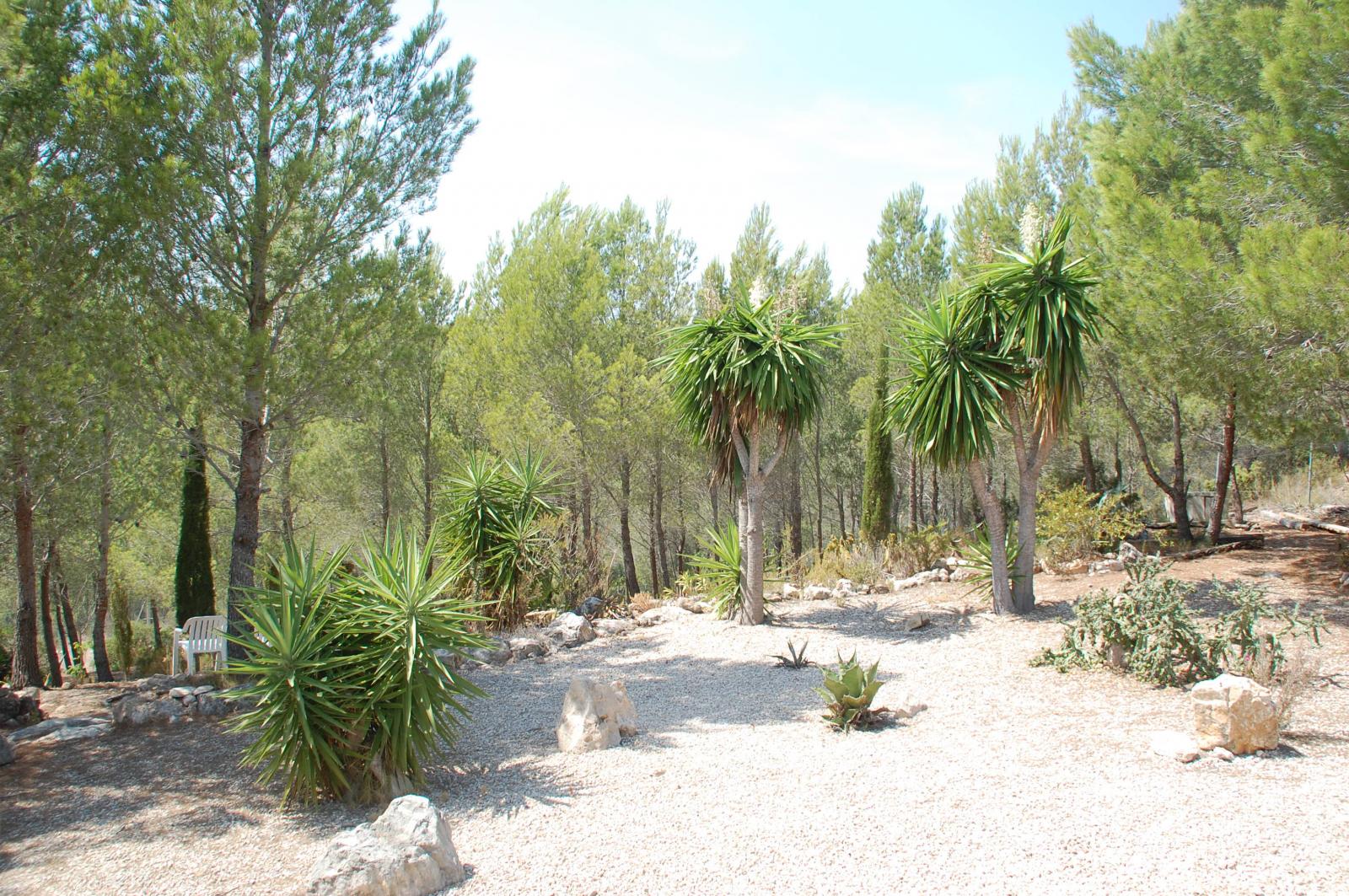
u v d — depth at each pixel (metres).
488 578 11.00
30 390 7.54
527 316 16.11
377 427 15.70
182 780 5.96
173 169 7.89
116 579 19.72
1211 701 4.91
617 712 6.22
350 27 9.17
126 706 7.55
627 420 15.55
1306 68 6.83
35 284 7.55
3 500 8.82
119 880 4.38
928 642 8.54
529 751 6.09
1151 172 9.33
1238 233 8.11
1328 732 5.12
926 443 9.26
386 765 5.40
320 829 4.99
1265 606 6.14
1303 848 3.60
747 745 5.77
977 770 4.87
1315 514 15.34
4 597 20.25
